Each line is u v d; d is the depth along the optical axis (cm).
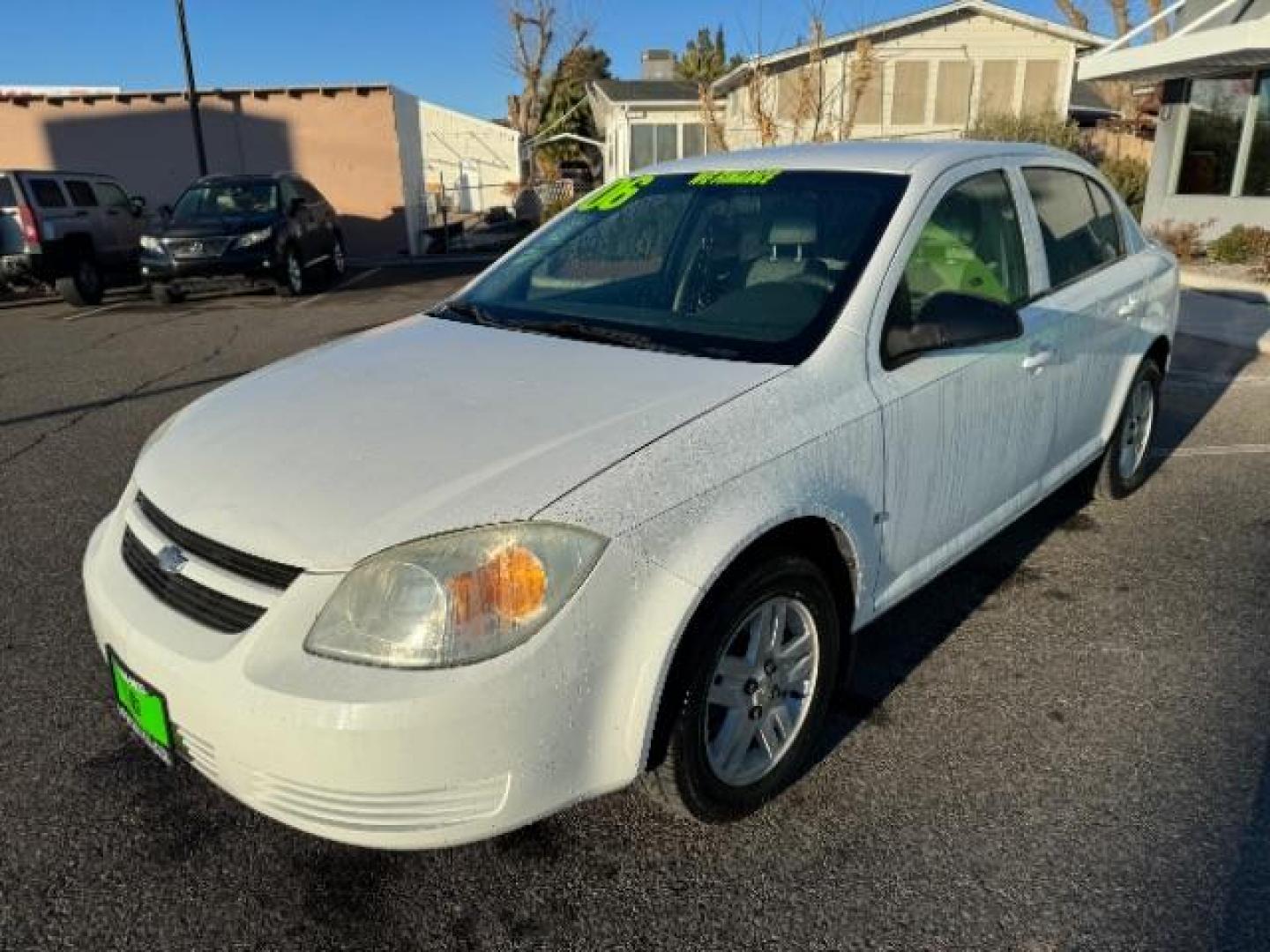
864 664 319
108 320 1155
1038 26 2372
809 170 316
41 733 284
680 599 200
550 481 198
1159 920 211
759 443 221
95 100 1950
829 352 249
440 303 346
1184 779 258
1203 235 1385
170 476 227
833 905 217
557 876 227
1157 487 480
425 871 229
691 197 329
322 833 187
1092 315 365
